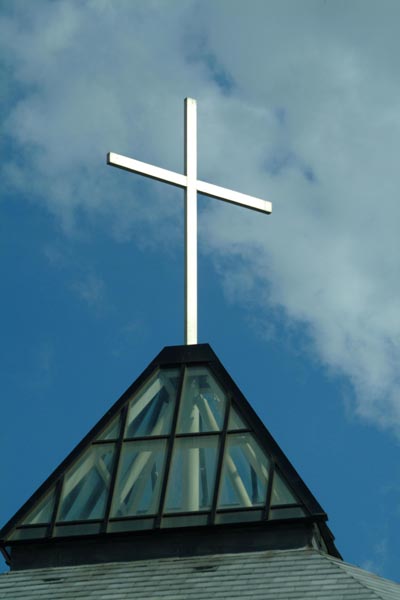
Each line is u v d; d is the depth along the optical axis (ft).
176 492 144.05
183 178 155.84
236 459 145.38
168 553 140.97
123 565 140.05
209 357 151.43
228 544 140.87
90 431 148.25
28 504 144.46
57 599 133.49
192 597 130.93
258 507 142.10
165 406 149.28
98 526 142.72
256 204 158.10
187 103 158.51
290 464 144.46
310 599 128.57
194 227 154.20
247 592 131.03
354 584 130.93
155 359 151.94
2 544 142.41
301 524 140.97
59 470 146.30
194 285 152.76
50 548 142.31
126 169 154.81
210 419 147.95
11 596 134.82
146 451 146.61
